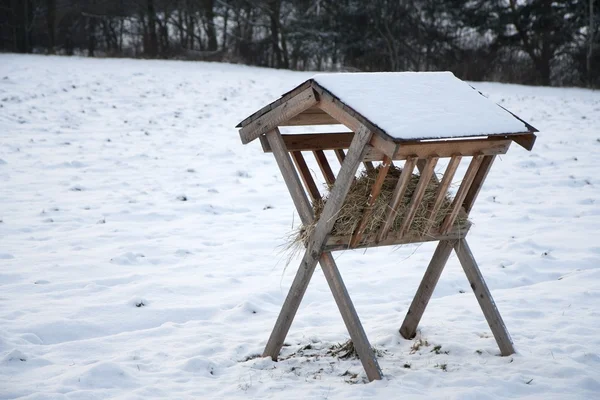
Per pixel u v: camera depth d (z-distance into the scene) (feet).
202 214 26.86
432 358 13.70
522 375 12.59
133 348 14.35
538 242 22.93
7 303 16.58
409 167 11.56
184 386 12.28
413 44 123.95
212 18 127.13
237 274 19.88
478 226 25.26
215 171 34.47
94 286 18.11
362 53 123.13
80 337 15.06
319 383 12.37
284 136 13.38
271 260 21.33
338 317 16.70
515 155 39.14
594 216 26.32
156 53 109.91
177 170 34.30
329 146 13.93
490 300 13.67
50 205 26.78
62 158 35.32
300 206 12.71
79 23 137.39
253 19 127.34
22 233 23.07
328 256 12.45
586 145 41.98
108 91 58.08
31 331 14.82
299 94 12.12
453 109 12.01
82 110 49.14
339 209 11.84
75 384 12.14
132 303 16.96
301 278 12.85
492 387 12.01
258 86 66.23
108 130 43.68
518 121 12.33
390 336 14.94
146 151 38.29
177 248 22.16
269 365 13.41
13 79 58.80
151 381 12.51
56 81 60.18
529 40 121.19
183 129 45.44
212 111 52.65
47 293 17.44
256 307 17.08
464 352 13.99
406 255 22.02
